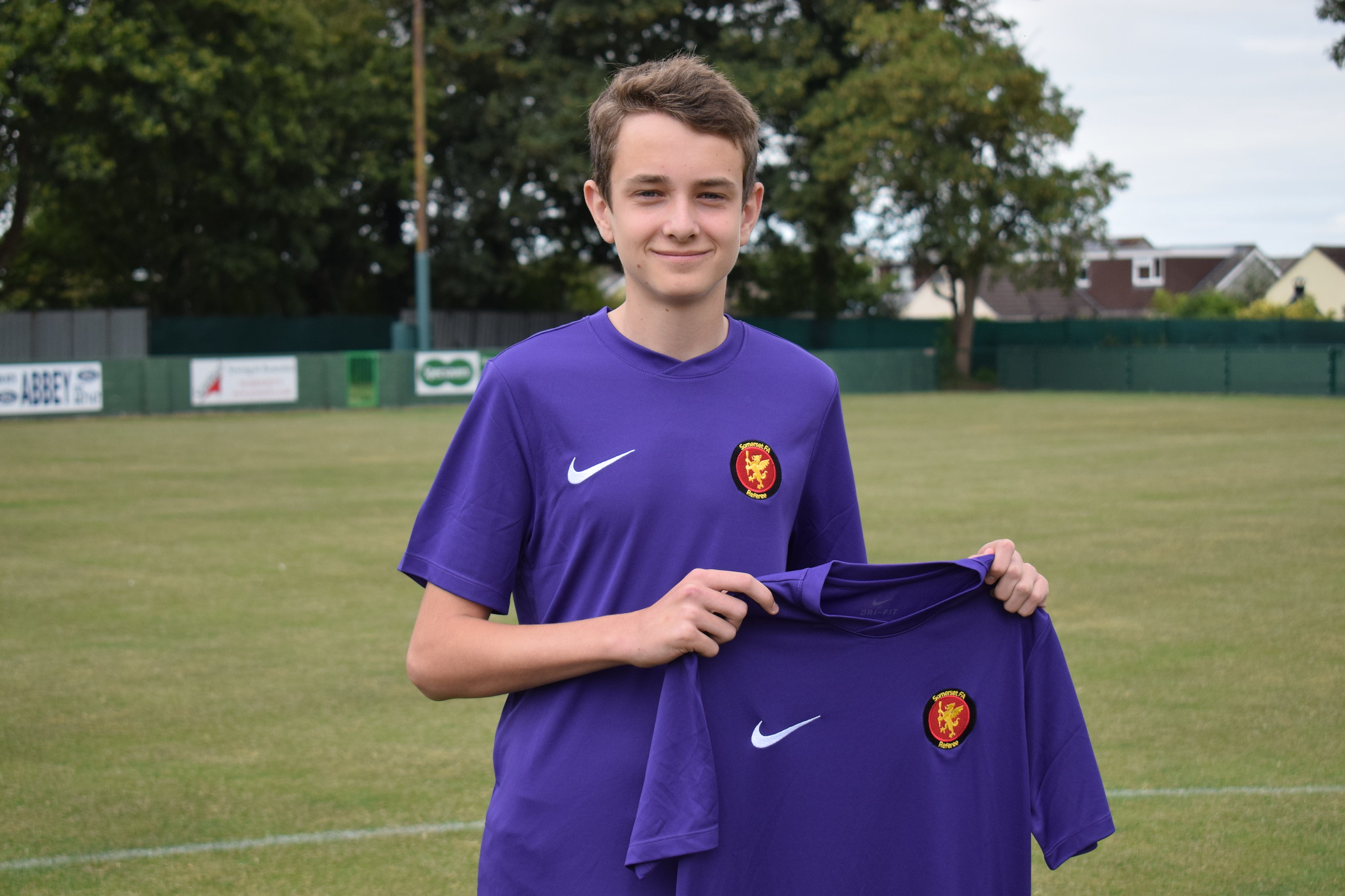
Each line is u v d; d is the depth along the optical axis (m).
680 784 1.69
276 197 35.69
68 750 5.21
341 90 36.94
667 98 1.77
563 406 1.80
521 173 39.31
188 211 36.50
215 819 4.42
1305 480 14.47
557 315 44.06
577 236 41.91
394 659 6.75
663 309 1.82
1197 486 13.95
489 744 5.29
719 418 1.83
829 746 1.81
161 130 30.09
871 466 16.09
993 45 35.28
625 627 1.69
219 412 26.91
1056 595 8.19
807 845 1.80
